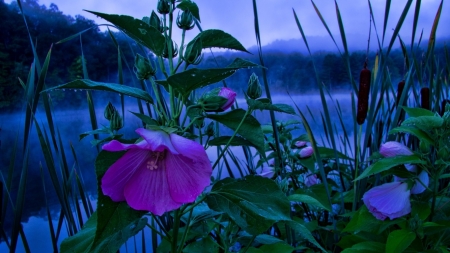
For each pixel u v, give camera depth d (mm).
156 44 434
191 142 338
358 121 756
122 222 340
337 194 901
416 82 1058
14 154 653
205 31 454
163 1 466
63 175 677
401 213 656
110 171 332
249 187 427
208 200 434
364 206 702
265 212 403
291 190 930
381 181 892
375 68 822
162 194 347
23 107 668
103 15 395
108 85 409
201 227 626
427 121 614
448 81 965
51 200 1213
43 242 1041
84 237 454
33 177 1207
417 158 612
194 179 344
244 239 599
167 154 356
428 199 717
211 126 553
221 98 433
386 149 686
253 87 497
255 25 693
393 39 722
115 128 512
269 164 1049
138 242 1093
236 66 399
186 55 451
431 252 618
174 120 430
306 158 915
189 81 386
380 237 736
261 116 1388
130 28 418
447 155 609
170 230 647
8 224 1136
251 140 476
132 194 340
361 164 803
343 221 855
